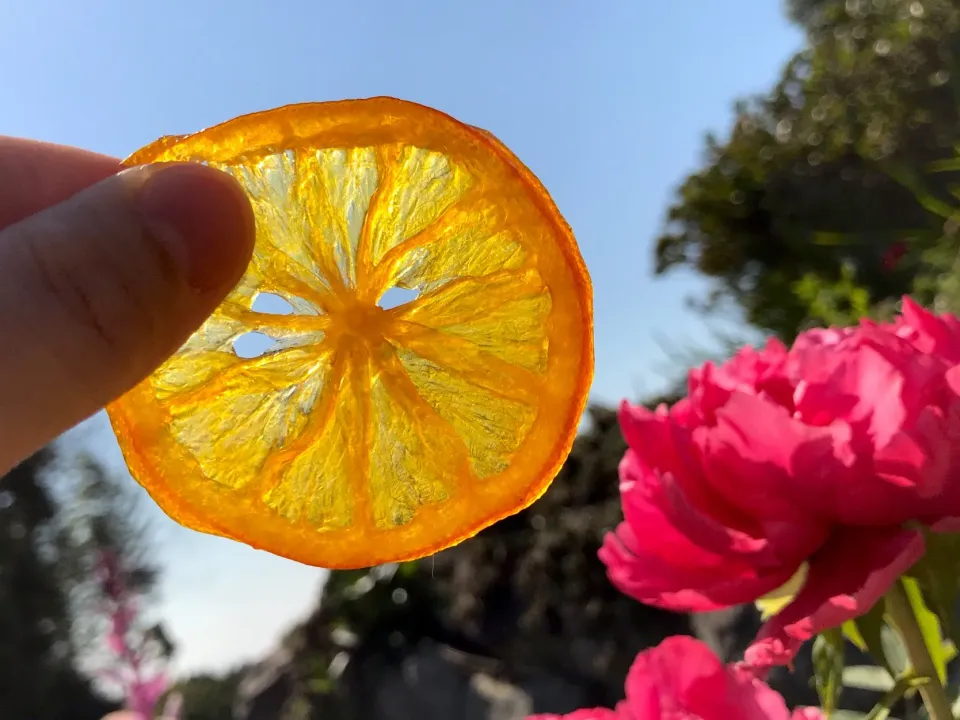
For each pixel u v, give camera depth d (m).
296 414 0.11
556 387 0.10
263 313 0.11
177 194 0.09
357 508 0.10
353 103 0.10
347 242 0.11
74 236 0.09
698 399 0.10
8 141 0.14
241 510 0.10
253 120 0.10
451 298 0.11
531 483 0.10
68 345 0.09
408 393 0.11
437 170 0.10
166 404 0.10
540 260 0.10
